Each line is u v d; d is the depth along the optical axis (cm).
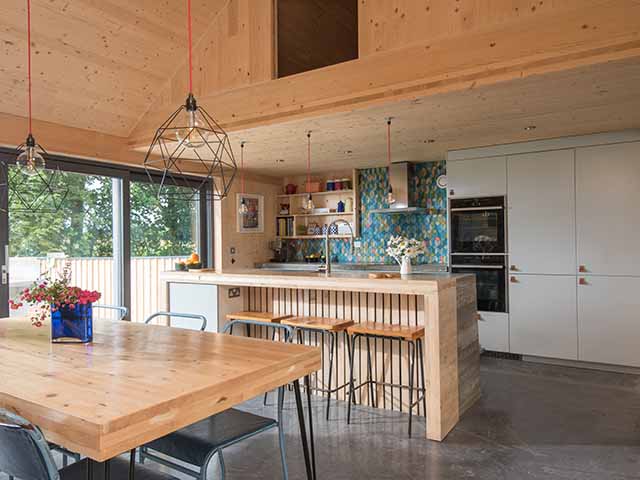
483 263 530
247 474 273
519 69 303
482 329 534
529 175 502
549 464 280
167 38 423
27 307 432
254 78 416
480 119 403
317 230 707
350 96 367
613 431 325
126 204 524
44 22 352
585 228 475
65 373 178
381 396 384
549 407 371
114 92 438
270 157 571
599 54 279
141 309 548
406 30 346
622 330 459
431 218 628
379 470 275
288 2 499
